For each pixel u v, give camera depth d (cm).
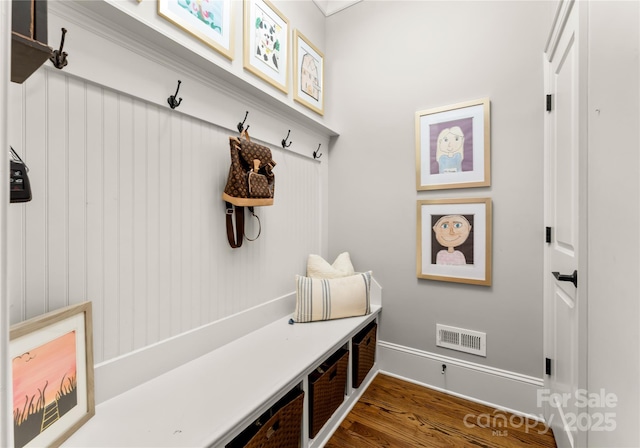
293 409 124
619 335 72
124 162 108
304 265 214
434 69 200
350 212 232
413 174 207
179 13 125
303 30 215
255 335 163
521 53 174
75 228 95
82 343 93
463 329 191
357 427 159
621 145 71
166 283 123
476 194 187
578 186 102
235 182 138
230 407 102
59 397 85
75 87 95
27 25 46
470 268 187
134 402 103
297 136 204
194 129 134
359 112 228
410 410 174
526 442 149
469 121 187
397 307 213
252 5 165
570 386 125
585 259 96
